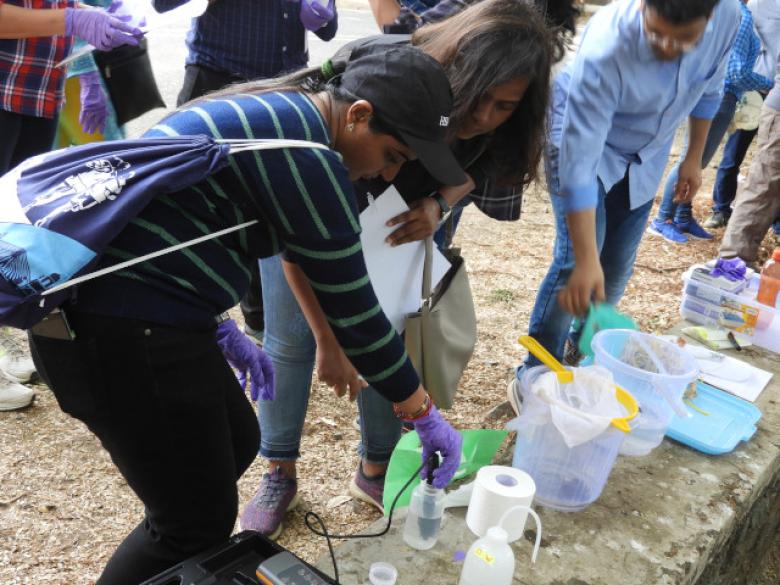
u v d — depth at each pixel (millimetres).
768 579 2477
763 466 2096
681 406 1976
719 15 2213
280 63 2936
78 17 2176
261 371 1796
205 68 2910
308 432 2719
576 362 3072
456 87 1557
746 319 2818
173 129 1242
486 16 1573
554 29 1691
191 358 1298
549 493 1826
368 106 1236
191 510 1420
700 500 1922
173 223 1219
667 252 4766
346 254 1242
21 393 2674
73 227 1131
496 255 4531
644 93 2217
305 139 1232
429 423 1519
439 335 1909
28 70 2377
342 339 1323
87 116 2830
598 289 2191
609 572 1646
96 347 1241
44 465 2420
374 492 2338
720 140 4340
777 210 4133
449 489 1875
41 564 2035
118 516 2242
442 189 1901
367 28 10633
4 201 1179
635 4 2098
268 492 2211
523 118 1746
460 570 1611
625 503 1874
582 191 2156
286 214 1206
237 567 1387
